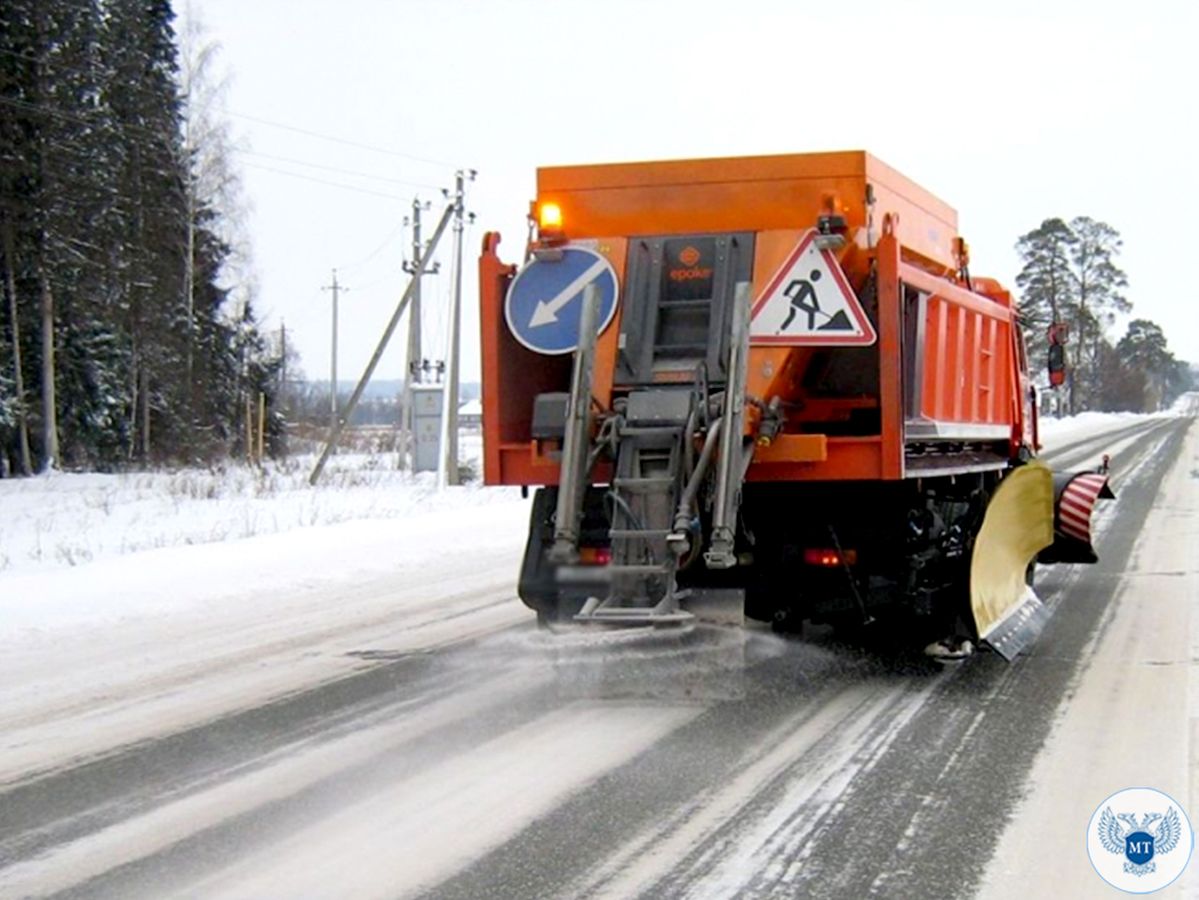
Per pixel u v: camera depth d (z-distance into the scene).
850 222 8.66
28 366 41.66
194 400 48.88
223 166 47.03
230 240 49.00
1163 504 21.61
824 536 8.88
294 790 6.31
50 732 7.54
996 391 11.63
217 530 20.66
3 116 34.94
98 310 41.12
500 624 11.24
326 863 5.29
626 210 8.95
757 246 8.70
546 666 8.98
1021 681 8.68
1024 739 7.12
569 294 8.95
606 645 8.18
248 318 54.16
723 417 7.93
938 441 9.58
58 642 10.55
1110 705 7.89
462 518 21.61
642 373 8.71
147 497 29.28
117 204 39.97
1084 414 89.06
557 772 6.55
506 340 9.10
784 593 9.09
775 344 8.53
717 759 6.77
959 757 6.76
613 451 8.23
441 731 7.45
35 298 40.38
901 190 9.45
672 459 8.07
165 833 5.70
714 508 7.77
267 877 5.14
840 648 9.82
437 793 6.22
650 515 8.03
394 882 5.07
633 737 7.26
